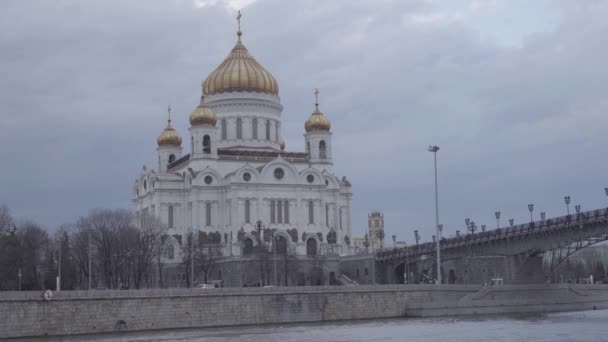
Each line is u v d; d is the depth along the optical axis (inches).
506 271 7677.2
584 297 7657.5
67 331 5565.9
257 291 6304.1
